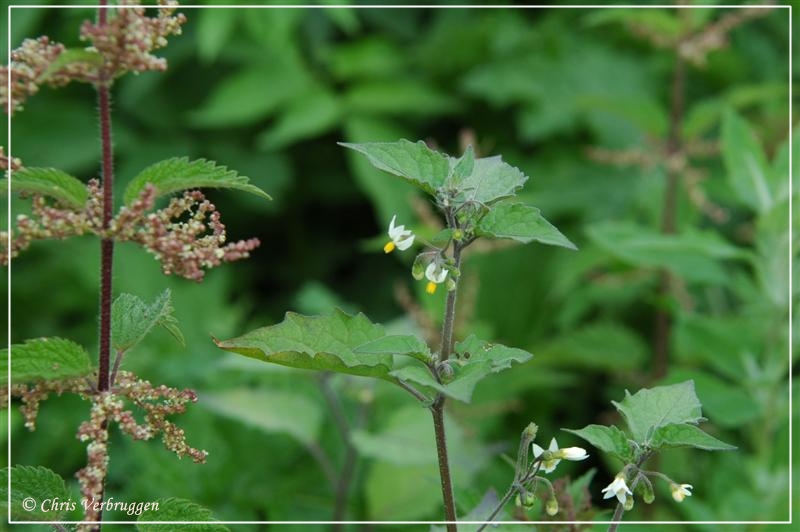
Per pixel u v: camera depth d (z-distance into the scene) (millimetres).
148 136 8773
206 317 7566
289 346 2887
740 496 5156
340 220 9375
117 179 8211
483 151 7816
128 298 3064
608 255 7094
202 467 5719
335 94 8625
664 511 6121
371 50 8680
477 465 5113
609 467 6328
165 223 2756
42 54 2654
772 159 7836
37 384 2811
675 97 7039
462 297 6961
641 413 3104
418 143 2873
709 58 8578
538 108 8320
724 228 8359
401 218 7809
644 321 7910
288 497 5809
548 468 3072
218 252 2707
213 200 8758
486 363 2744
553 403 7418
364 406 5742
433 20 9281
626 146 8227
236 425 6012
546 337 7777
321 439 6160
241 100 8094
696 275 5934
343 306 7266
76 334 8008
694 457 6402
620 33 8977
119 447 6402
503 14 8844
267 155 8742
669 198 7055
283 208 8906
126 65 2627
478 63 8711
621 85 8453
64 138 8312
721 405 5469
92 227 2686
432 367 2830
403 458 5027
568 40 8695
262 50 8367
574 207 7953
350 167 9148
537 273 7801
